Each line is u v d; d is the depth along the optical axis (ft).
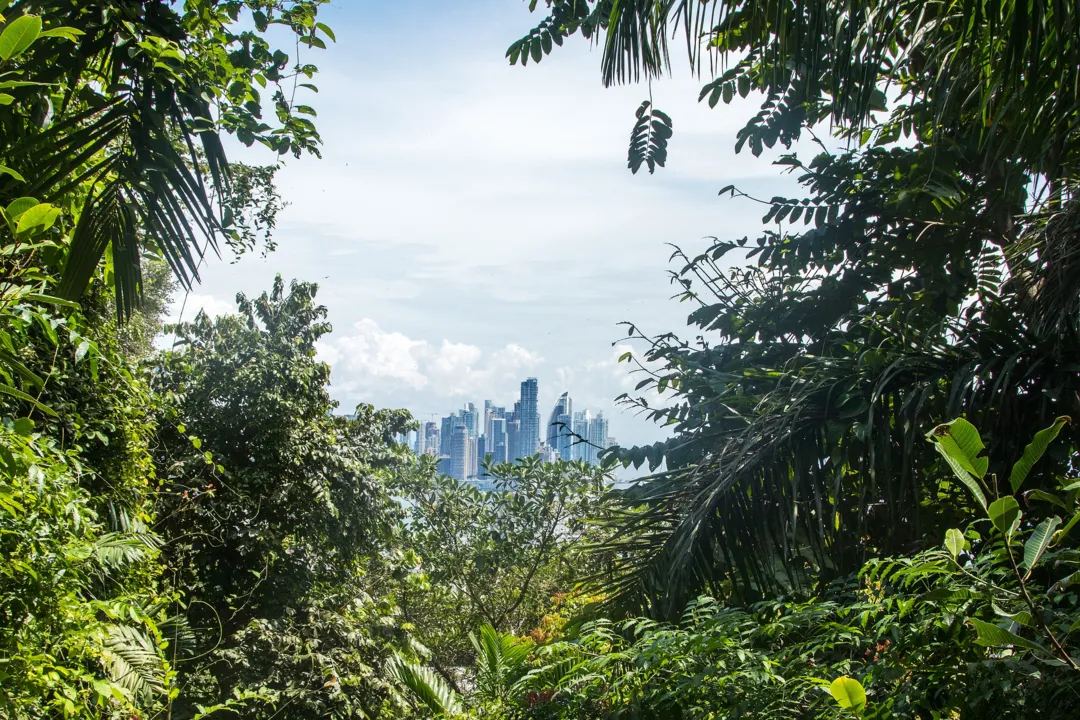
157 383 34.65
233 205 23.61
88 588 11.96
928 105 14.28
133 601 14.55
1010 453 10.51
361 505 38.60
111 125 12.59
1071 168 11.82
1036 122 10.27
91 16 12.50
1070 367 10.15
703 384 16.07
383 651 35.86
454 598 44.91
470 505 44.21
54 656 10.07
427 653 38.45
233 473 34.01
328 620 34.45
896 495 11.70
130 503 18.54
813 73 10.81
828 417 11.93
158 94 13.17
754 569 12.14
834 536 11.98
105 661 11.84
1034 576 8.95
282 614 33.63
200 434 33.71
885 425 11.34
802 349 16.33
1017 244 12.44
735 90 17.90
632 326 17.57
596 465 41.16
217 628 31.63
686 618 11.60
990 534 8.27
